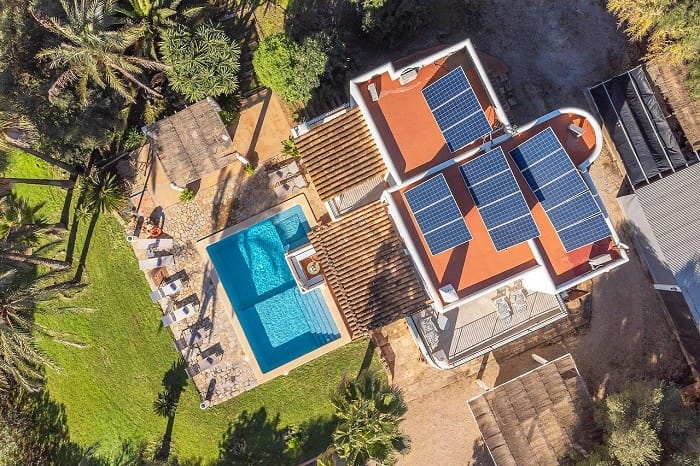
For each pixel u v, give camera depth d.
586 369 28.67
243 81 28.69
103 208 28.31
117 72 26.00
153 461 28.17
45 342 29.34
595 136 22.17
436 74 23.17
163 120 26.42
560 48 28.88
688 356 28.34
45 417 29.48
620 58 28.75
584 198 21.20
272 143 28.62
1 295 21.67
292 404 28.61
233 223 28.58
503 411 26.45
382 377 28.56
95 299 28.94
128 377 28.91
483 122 21.45
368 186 25.50
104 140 26.42
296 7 28.84
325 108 28.34
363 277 24.91
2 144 24.27
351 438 21.52
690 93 26.09
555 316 25.77
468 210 22.64
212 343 28.45
